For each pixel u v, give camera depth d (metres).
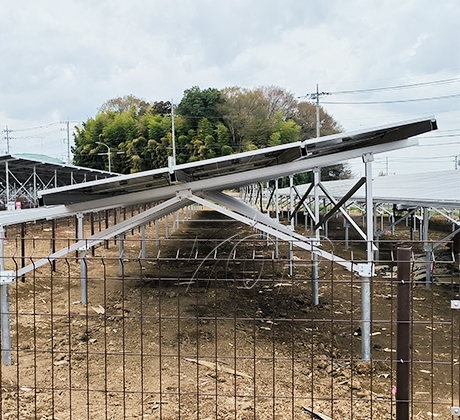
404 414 3.04
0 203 21.72
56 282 9.16
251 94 52.19
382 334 6.21
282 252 13.70
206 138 48.06
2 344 4.88
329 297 8.21
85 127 56.91
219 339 5.84
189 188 6.20
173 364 4.98
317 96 30.16
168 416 3.75
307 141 5.36
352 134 5.30
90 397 4.13
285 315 7.07
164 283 9.27
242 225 23.22
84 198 7.59
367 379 4.69
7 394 4.14
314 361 5.14
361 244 15.27
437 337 6.06
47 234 15.71
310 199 18.98
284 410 3.90
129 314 7.05
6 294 4.88
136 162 49.56
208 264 11.56
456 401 4.17
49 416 3.74
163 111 59.50
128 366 4.90
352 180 23.03
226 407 3.93
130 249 14.32
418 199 9.24
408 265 2.99
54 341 5.76
